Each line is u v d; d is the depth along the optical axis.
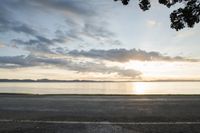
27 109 15.33
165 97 25.52
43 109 15.34
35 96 27.17
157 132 8.95
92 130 9.31
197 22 9.54
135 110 14.75
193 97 25.33
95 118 11.87
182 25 9.73
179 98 24.09
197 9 9.39
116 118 11.84
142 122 10.80
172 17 9.80
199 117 12.05
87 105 17.64
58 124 10.45
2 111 14.45
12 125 10.27
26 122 10.91
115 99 23.03
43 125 10.24
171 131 9.08
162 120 11.27
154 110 14.73
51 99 23.09
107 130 9.30
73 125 10.23
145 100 21.86
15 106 17.02
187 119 11.49
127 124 10.39
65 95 28.70
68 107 16.36
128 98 24.34
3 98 24.36
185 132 8.93
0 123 10.70
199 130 9.23
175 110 14.73
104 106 16.94
